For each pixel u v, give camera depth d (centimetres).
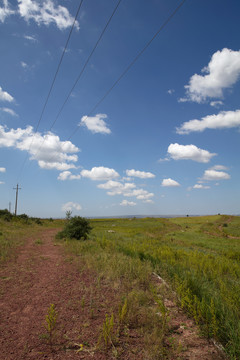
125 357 316
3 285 631
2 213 3566
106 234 2775
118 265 830
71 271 812
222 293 521
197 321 409
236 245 2111
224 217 7400
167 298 561
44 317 438
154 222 5847
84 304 505
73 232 1981
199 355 328
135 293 550
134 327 405
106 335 342
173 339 370
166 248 1494
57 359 306
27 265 895
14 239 1666
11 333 373
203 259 1059
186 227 4544
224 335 368
